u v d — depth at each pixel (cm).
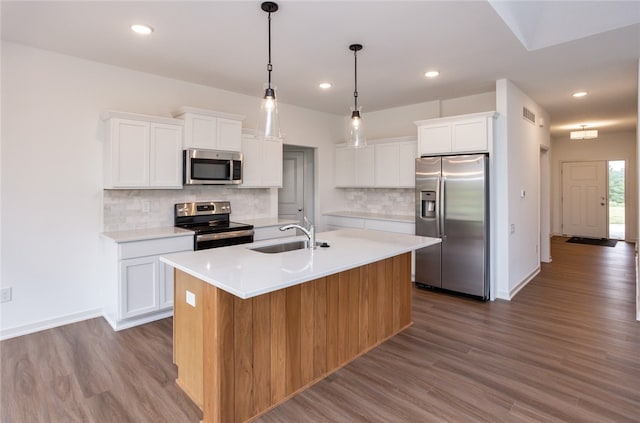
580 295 440
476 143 423
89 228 357
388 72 387
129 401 226
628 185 822
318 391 241
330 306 263
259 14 258
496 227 432
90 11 254
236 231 404
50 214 335
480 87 447
